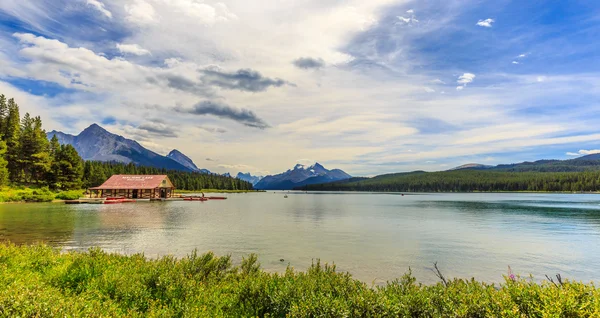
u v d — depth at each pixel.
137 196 119.75
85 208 69.50
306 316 7.96
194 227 40.59
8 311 6.27
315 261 22.09
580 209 79.94
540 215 63.56
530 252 26.36
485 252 26.20
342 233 37.06
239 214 63.53
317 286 10.24
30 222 41.84
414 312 8.15
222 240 30.50
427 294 8.98
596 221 51.72
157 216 55.16
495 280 18.25
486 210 78.12
